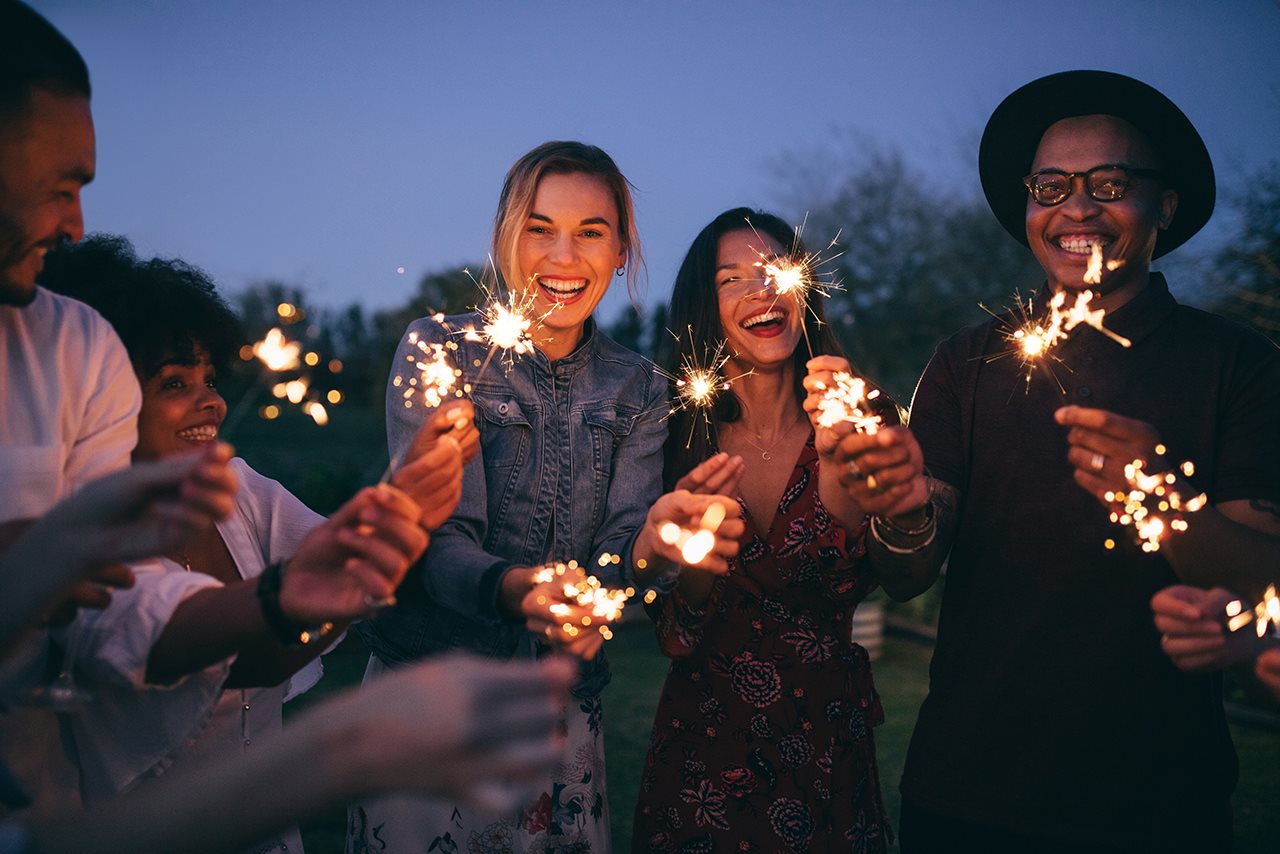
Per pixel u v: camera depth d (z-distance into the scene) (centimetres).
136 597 147
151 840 75
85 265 194
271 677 168
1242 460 215
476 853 230
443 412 177
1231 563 186
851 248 1711
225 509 109
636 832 265
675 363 279
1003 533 234
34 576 104
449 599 216
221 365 207
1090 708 221
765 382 274
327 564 140
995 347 247
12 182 127
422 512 161
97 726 163
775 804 250
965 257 1650
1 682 143
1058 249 236
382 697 75
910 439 186
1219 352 224
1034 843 224
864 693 267
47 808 160
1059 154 234
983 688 231
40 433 147
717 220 280
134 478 108
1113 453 171
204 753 184
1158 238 265
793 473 260
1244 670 149
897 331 1656
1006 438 237
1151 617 219
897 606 922
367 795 74
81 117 135
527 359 248
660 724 262
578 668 240
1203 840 219
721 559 193
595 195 246
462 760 72
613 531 247
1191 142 234
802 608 258
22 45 129
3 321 148
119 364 162
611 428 254
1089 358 232
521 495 243
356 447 1380
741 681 254
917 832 242
